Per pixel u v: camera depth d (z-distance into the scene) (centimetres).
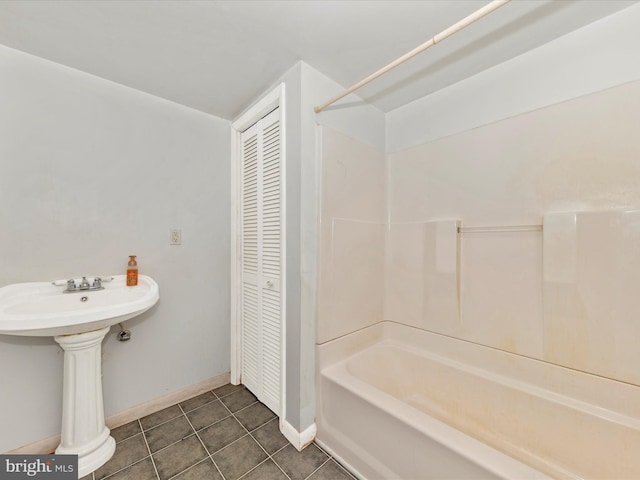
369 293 188
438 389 164
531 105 139
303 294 148
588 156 123
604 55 119
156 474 130
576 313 125
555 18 119
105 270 158
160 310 180
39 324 107
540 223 136
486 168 155
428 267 179
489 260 153
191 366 194
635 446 106
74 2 109
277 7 113
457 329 165
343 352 168
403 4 112
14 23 119
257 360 191
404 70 155
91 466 132
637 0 110
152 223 176
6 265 131
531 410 131
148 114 175
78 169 150
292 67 152
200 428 162
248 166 201
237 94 178
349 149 173
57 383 143
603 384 118
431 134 180
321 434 151
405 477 111
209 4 111
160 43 133
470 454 92
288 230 154
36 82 139
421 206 185
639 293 111
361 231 182
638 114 112
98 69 151
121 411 164
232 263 211
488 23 121
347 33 128
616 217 116
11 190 132
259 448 147
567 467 119
